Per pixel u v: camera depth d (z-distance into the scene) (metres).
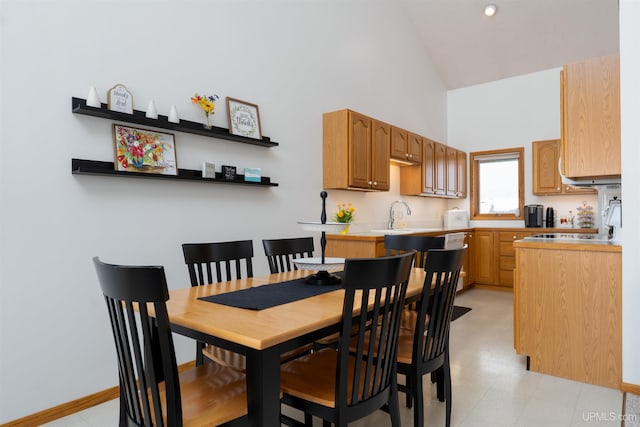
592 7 4.43
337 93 4.08
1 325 1.95
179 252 2.71
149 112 2.45
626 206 2.33
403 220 5.23
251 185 3.17
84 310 2.25
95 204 2.30
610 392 2.38
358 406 1.42
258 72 3.25
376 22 4.68
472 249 5.50
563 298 2.60
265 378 1.23
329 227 1.94
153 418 1.30
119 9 2.41
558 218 5.39
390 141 4.29
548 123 5.46
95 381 2.29
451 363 2.84
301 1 3.68
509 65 5.52
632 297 2.32
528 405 2.22
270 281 2.09
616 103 2.52
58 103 2.15
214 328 1.26
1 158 1.96
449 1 4.86
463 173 6.05
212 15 2.92
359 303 1.57
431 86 5.86
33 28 2.06
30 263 2.05
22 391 2.02
